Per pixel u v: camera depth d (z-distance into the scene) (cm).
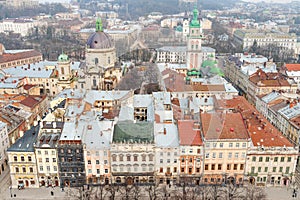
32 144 13838
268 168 13838
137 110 18288
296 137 15888
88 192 13475
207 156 13612
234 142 13438
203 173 13838
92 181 13988
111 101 18925
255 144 13875
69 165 13712
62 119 16500
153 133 13975
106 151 13525
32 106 19512
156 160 13725
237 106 17912
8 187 14125
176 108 17300
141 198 13325
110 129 14275
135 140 13600
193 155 13625
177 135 14038
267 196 13375
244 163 13725
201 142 13625
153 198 13138
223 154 13600
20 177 13938
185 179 13900
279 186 14062
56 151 13500
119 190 13112
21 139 14125
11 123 16812
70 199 13238
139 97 18838
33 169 13800
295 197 13325
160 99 18012
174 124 14575
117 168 13762
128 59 19812
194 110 17238
